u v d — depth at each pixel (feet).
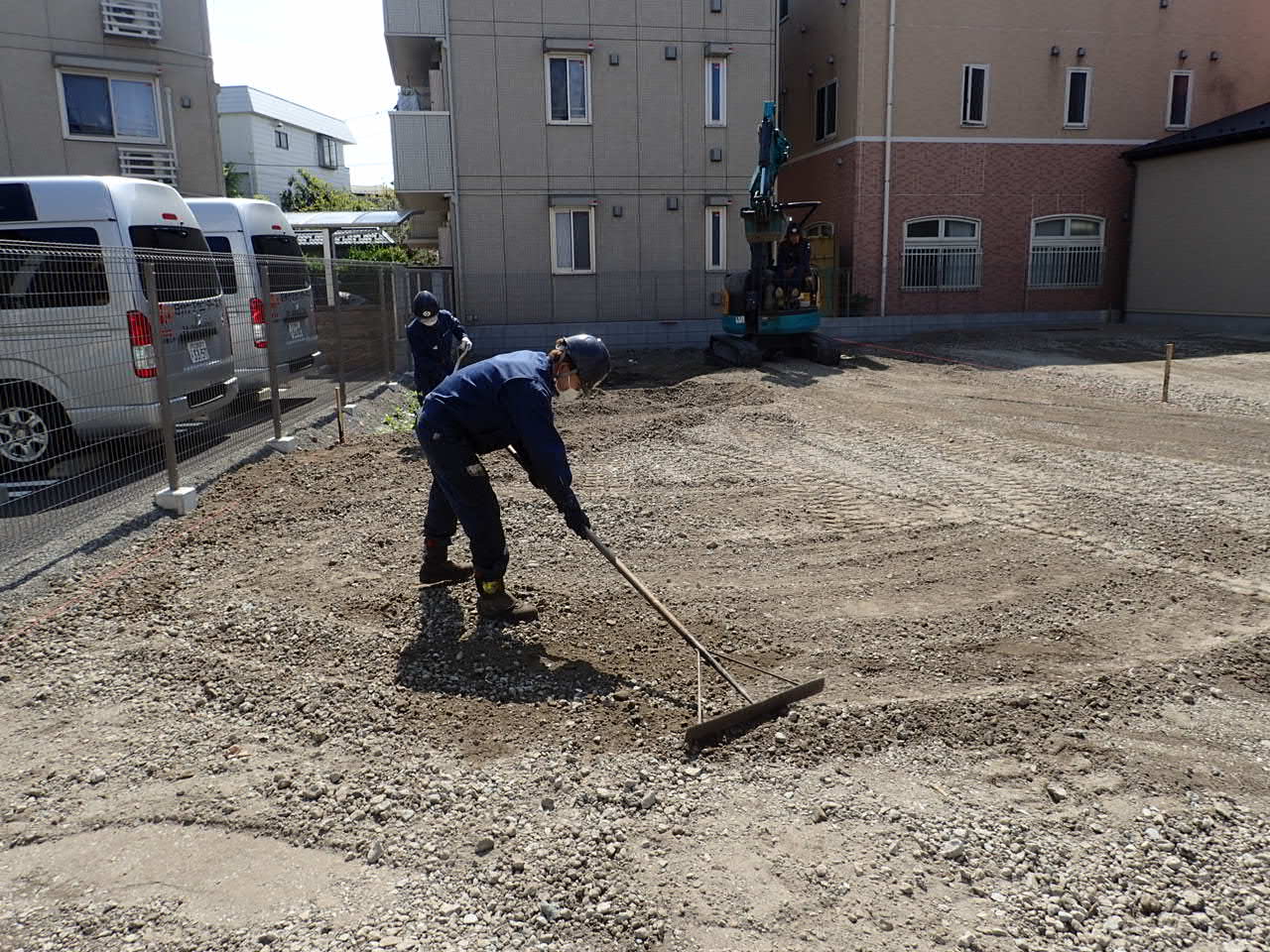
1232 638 14.47
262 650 14.19
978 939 8.05
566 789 10.37
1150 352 55.77
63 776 10.71
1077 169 74.74
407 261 100.01
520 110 63.52
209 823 9.80
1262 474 25.44
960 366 50.55
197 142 59.31
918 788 10.46
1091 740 11.51
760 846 9.38
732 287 52.42
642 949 7.93
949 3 69.92
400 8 61.46
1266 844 9.51
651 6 63.98
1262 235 64.23
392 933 8.12
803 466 26.84
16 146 52.60
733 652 13.99
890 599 16.22
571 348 13.99
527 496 23.41
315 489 24.36
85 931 8.17
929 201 72.33
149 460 23.43
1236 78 76.02
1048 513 21.63
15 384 19.44
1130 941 8.08
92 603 16.06
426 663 13.58
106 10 53.98
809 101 79.00
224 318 28.12
